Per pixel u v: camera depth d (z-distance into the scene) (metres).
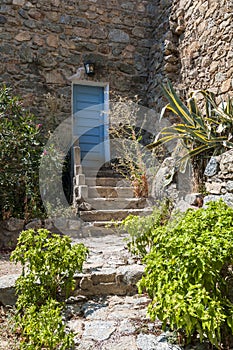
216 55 4.56
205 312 1.51
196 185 3.65
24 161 4.16
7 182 4.02
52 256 2.14
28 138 4.27
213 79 4.61
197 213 1.99
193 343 1.76
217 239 1.71
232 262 1.72
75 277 2.38
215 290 1.65
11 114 4.50
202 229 1.82
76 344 1.78
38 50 5.50
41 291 2.10
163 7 5.89
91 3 5.88
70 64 5.66
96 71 5.80
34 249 2.16
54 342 1.65
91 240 3.69
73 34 5.73
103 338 1.83
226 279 1.85
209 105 3.90
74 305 2.25
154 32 6.13
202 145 3.59
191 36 5.14
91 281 2.40
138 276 2.45
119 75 5.95
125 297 2.39
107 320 2.04
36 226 3.87
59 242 2.21
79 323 2.01
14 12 5.41
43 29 5.56
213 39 4.63
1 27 5.33
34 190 4.14
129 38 6.08
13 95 5.29
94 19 5.88
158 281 1.70
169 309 1.54
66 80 5.61
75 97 5.85
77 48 5.72
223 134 3.60
